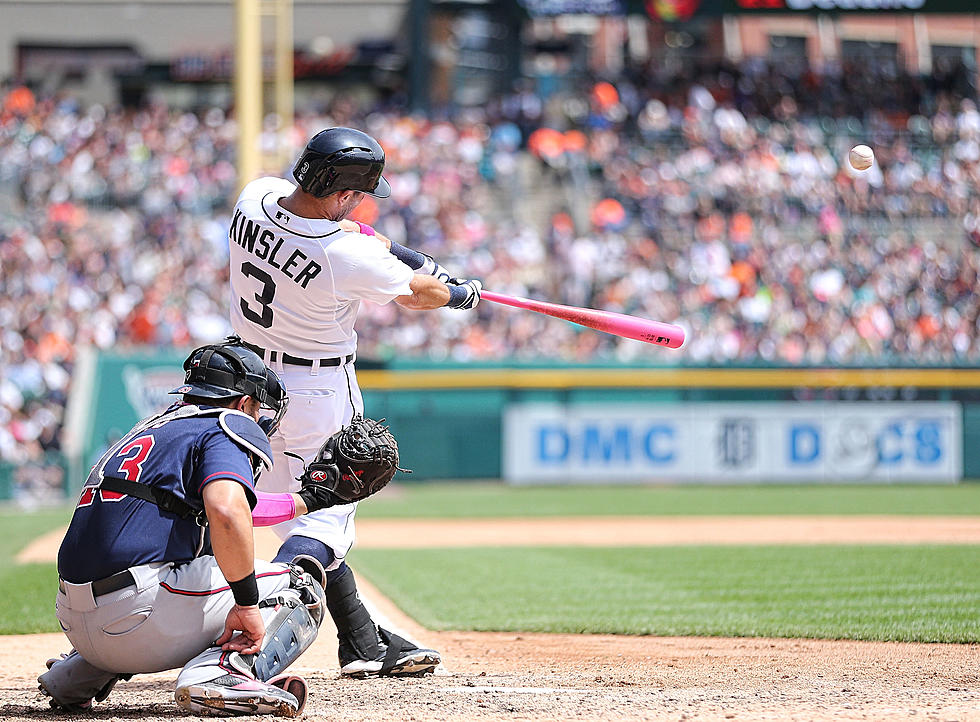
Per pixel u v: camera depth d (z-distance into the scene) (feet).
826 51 395.55
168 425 44.42
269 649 45.60
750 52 392.06
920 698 49.39
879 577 102.47
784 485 233.14
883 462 235.81
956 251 282.77
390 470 49.26
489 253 273.95
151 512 43.34
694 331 250.78
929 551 124.67
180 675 44.06
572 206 294.46
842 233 284.82
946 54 399.44
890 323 259.60
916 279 268.62
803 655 63.98
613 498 206.49
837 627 73.46
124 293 247.70
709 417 233.14
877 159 308.19
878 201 295.89
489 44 376.48
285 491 52.16
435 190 291.99
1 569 109.50
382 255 49.37
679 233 281.74
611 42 387.34
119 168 299.38
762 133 318.04
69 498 205.77
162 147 306.96
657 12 320.09
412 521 171.42
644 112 325.42
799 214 290.76
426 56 351.05
